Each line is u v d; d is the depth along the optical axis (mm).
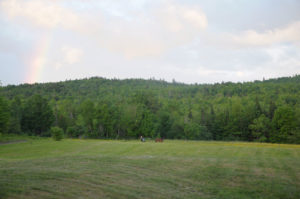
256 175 15516
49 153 33219
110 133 81938
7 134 66438
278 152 30859
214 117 90625
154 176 14680
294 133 66688
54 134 51125
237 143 52156
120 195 10711
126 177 14031
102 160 19047
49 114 82750
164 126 87312
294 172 16344
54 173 13773
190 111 105750
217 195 11672
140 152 31734
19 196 9523
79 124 82875
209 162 19594
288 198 11477
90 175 13883
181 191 12055
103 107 79875
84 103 82062
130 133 76188
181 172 16031
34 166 16016
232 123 83875
